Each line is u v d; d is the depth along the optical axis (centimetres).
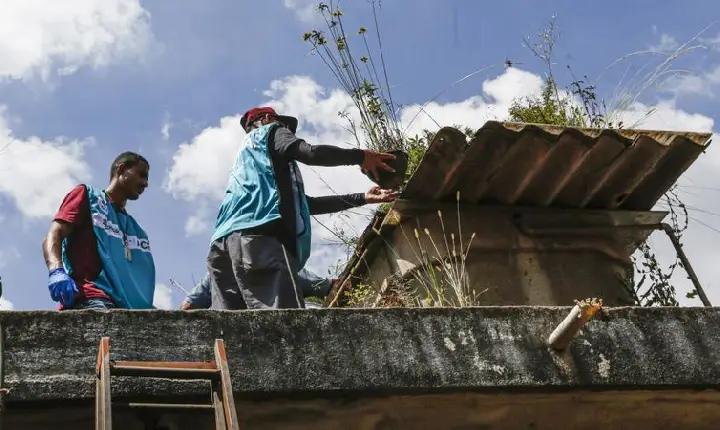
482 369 468
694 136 617
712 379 495
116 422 423
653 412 496
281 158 609
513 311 486
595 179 630
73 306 543
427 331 470
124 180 598
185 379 420
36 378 412
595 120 690
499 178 618
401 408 463
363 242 659
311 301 762
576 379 477
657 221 659
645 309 506
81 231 567
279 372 441
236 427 396
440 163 601
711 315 512
